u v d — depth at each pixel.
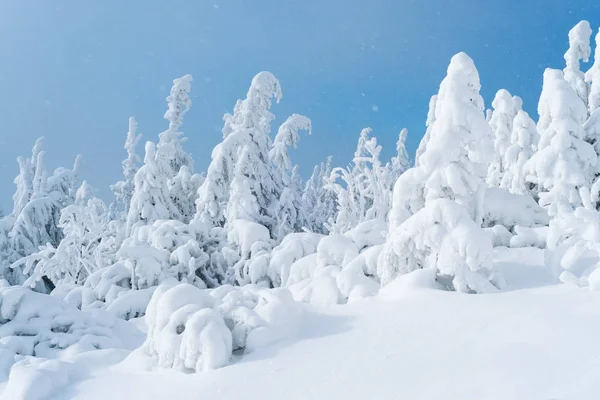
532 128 16.42
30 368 5.76
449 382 4.12
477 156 8.27
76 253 19.53
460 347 4.78
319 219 27.69
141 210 22.78
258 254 16.56
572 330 4.62
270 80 23.86
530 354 4.29
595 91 17.20
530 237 9.06
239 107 27.36
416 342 5.14
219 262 18.00
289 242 14.59
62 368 5.87
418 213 7.89
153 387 5.21
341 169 18.78
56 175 29.53
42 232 27.44
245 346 5.91
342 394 4.29
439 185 8.31
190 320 5.79
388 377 4.44
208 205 22.34
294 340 5.96
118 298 12.62
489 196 10.69
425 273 7.34
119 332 9.03
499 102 18.16
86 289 14.91
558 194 12.27
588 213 6.91
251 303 6.60
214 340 5.55
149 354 6.34
